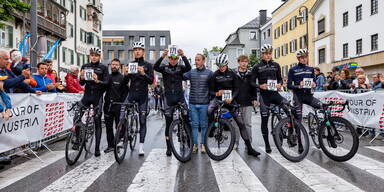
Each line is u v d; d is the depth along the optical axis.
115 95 6.39
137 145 7.02
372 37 24.83
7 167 5.09
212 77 5.94
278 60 44.97
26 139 5.88
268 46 5.94
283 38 42.78
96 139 5.91
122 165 5.14
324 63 31.17
